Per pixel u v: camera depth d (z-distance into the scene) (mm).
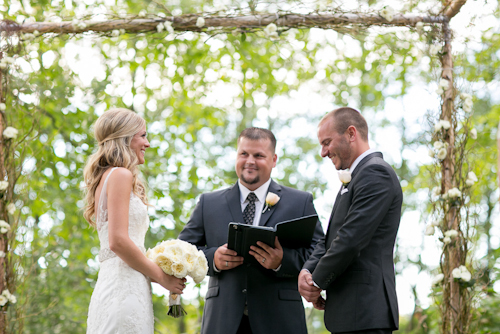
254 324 3338
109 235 2740
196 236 3668
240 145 3705
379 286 2893
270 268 3314
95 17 3785
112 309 2705
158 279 2832
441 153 3365
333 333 2965
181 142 8711
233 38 7902
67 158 7438
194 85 8516
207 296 3559
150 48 7590
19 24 3734
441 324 3281
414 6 3639
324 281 2891
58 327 7887
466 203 3334
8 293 3344
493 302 5168
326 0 3664
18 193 3578
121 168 2838
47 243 7066
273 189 3729
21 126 3838
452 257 3260
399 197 3051
